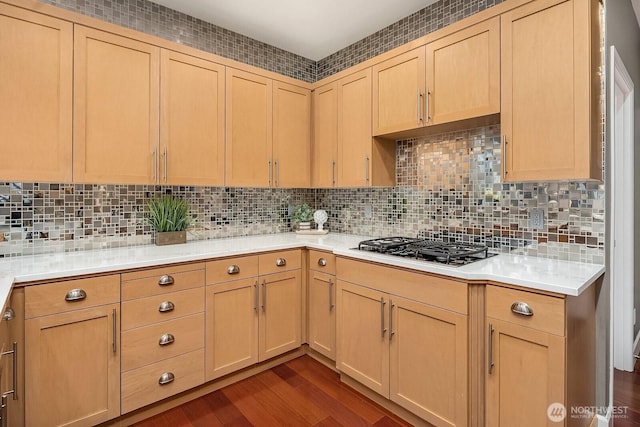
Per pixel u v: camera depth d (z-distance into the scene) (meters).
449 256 1.76
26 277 1.50
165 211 2.43
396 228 2.70
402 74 2.24
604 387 1.78
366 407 2.00
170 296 1.94
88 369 1.67
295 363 2.55
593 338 1.72
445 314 1.66
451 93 1.95
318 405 2.02
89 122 1.88
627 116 2.27
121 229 2.30
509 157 1.70
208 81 2.35
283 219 3.23
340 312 2.24
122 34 1.99
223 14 2.54
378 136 2.47
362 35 2.88
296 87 2.87
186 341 2.01
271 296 2.41
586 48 1.47
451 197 2.33
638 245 2.70
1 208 1.89
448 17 2.35
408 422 1.87
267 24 2.69
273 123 2.72
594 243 1.72
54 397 1.58
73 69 1.83
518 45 1.67
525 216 1.96
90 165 1.89
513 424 1.46
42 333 1.55
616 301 2.43
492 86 1.77
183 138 2.23
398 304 1.87
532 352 1.41
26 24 1.69
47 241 2.03
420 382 1.77
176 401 2.01
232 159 2.47
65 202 2.09
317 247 2.47
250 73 2.58
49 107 1.76
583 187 1.76
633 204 2.43
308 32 2.82
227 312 2.19
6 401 1.41
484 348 1.56
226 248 2.27
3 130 1.64
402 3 2.42
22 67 1.69
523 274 1.52
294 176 2.86
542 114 1.59
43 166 1.75
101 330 1.71
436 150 2.41
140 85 2.06
